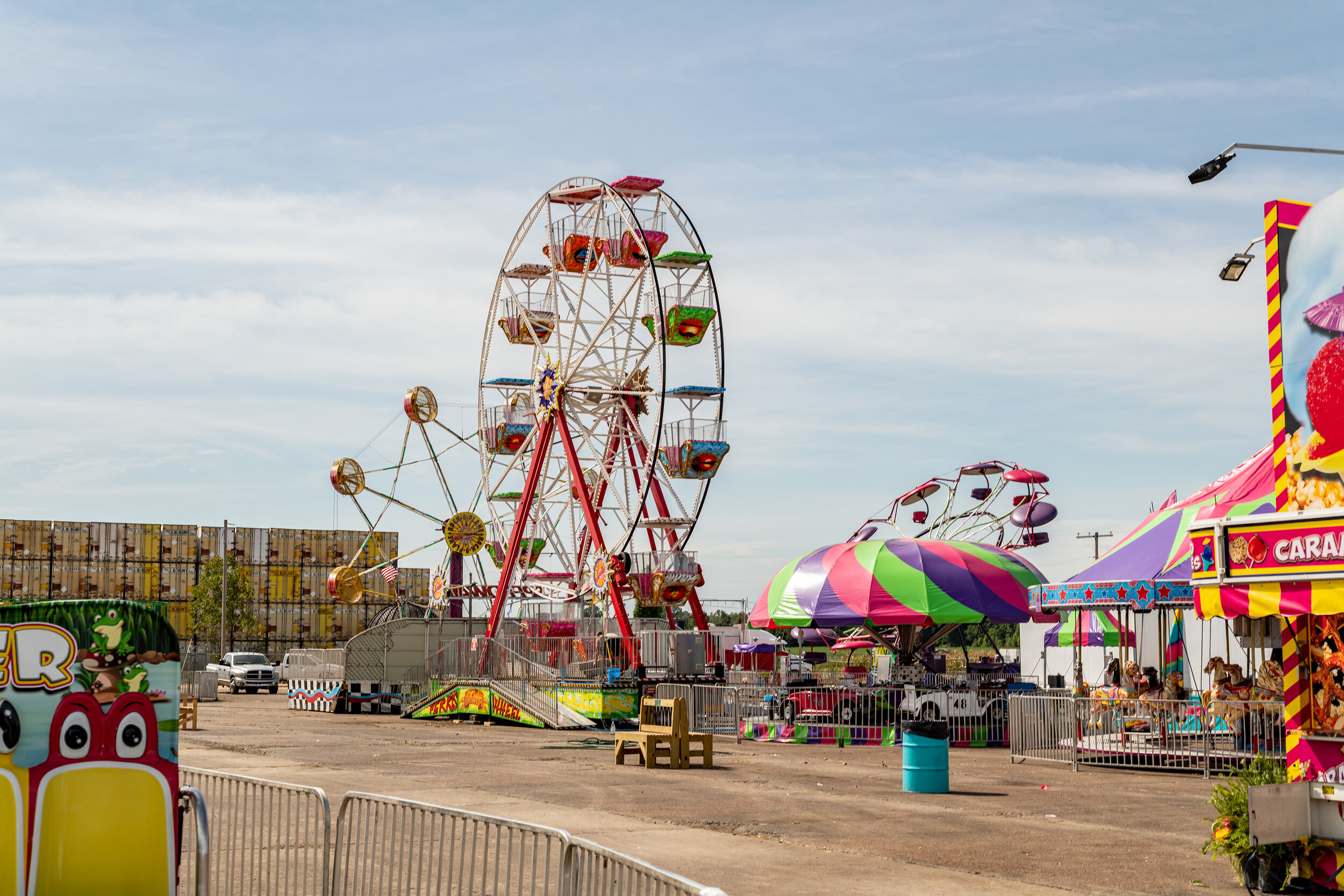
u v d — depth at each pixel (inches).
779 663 1822.1
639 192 1785.2
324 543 3801.7
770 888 441.4
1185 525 895.7
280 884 394.6
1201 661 1333.7
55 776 285.1
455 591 1866.4
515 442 1891.0
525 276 1952.5
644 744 877.2
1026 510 1972.2
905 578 1159.6
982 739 1123.9
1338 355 415.2
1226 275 529.7
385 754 972.6
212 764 858.8
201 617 3412.9
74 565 3555.6
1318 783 416.5
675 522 1706.4
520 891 294.8
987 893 434.3
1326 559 390.9
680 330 1708.9
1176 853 518.0
